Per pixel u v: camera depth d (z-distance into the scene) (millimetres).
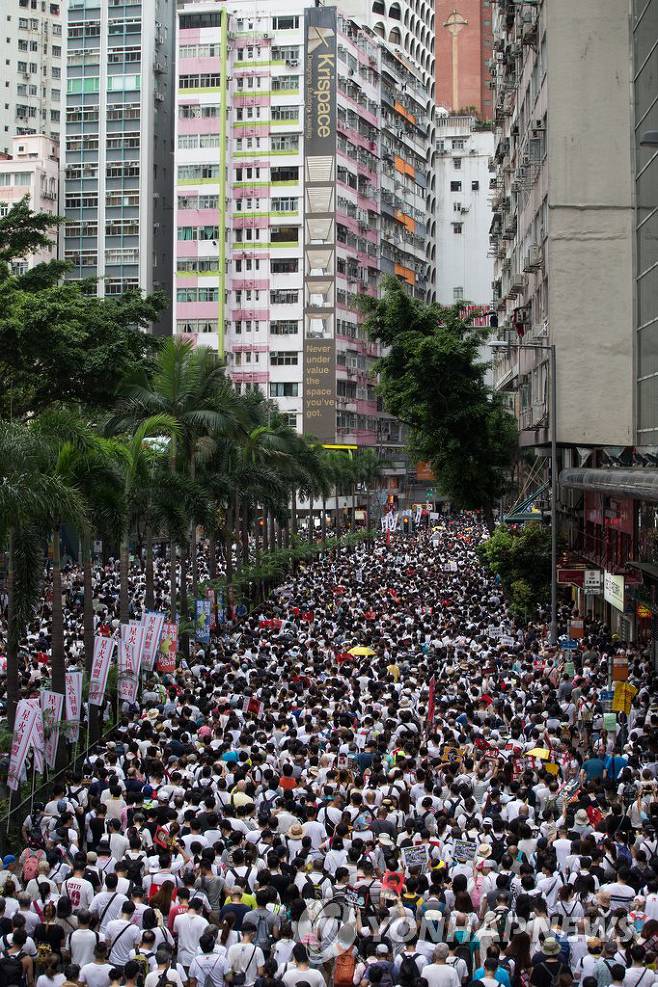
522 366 57500
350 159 111812
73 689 23266
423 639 33406
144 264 115312
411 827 14914
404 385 57594
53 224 52812
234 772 17375
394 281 58219
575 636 33594
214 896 13125
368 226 117188
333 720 22141
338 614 39156
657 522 31578
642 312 40562
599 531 43156
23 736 19484
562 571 36344
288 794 16719
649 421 39219
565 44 42531
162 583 50594
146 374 42656
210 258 107812
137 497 35156
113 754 19812
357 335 114500
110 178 115875
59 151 125312
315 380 108188
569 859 14227
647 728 22500
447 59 168875
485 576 57781
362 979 11430
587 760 20062
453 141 145625
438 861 14023
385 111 122375
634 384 41812
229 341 109188
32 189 116375
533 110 49062
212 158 107438
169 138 121250
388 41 130500
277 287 108438
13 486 22828
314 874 13266
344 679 26469
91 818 16094
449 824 15664
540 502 55625
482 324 115438
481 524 97688
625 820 16250
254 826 15734
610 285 42562
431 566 60875
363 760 19125
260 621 37281
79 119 116250
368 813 15609
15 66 137375
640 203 40750
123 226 115562
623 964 11180
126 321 52281
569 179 42594
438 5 168875
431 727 22031
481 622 37281
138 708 27562
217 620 39875
